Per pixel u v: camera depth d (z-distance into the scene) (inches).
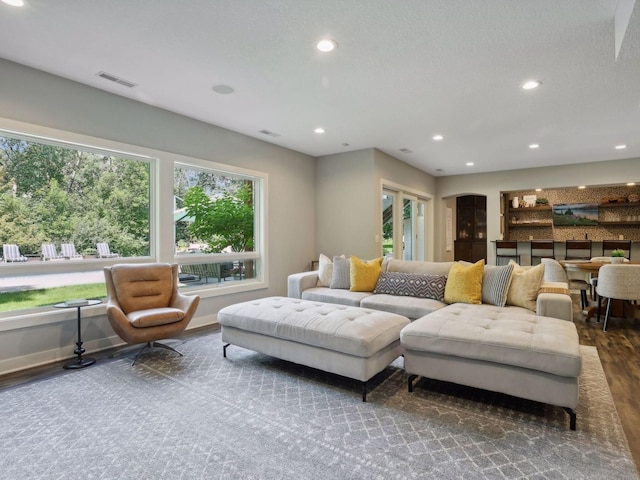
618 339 147.3
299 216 231.6
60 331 127.0
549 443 73.6
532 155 241.0
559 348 78.0
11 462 68.1
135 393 97.6
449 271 148.4
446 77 125.3
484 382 87.2
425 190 303.3
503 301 124.9
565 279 174.1
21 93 117.6
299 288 171.2
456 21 93.0
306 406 90.1
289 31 98.3
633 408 88.7
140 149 148.8
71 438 76.2
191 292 171.6
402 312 134.9
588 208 361.4
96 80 129.1
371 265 163.9
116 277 129.3
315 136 197.6
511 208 391.9
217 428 79.8
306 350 103.7
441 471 64.9
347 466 66.4
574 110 156.2
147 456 69.8
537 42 102.7
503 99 144.3
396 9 88.4
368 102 148.7
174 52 109.7
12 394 97.3
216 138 179.8
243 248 201.2
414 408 89.0
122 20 93.7
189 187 173.6
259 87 134.5
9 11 89.5
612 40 101.0
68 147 133.2
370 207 221.8
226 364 119.6
